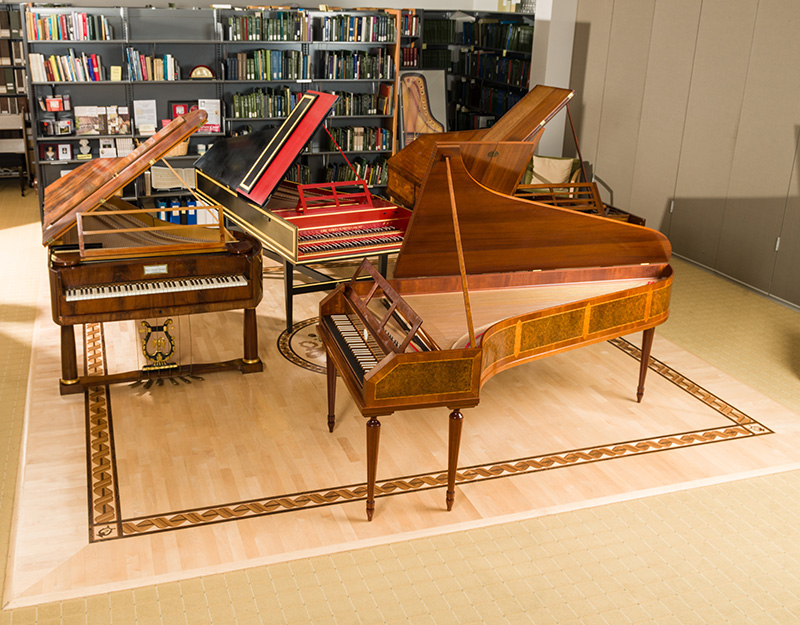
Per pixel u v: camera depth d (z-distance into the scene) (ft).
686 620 10.16
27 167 33.68
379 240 18.70
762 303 22.86
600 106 29.96
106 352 17.67
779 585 10.90
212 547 11.21
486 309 13.84
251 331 16.56
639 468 13.71
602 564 11.21
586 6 29.99
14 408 15.17
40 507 12.00
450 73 35.96
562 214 14.24
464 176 12.87
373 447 11.34
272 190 18.45
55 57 26.07
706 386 17.15
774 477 13.61
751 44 22.84
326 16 29.01
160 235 16.21
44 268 23.50
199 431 14.42
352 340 12.92
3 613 9.82
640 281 15.84
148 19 26.99
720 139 24.41
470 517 12.16
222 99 28.53
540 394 16.46
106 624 9.71
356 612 10.10
